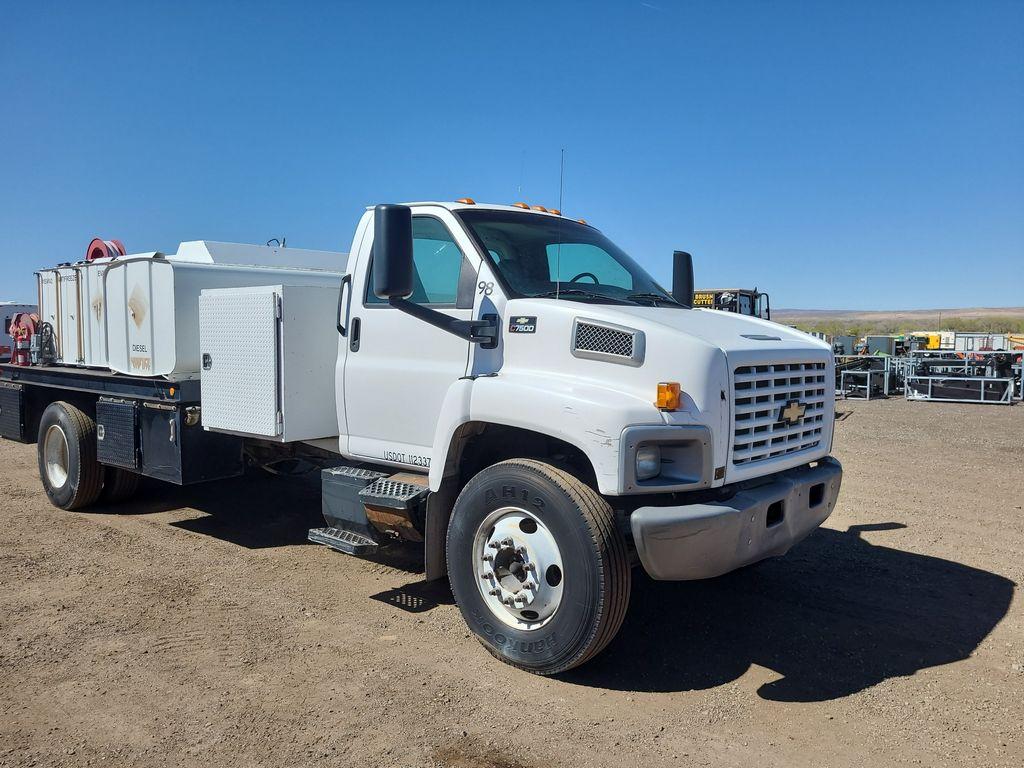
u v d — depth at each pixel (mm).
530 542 4195
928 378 20281
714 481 4059
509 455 4883
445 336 4859
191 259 7426
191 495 8438
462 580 4473
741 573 5984
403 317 5074
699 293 23078
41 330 8352
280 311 5371
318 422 5625
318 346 5602
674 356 4016
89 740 3533
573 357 4301
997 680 4227
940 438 13094
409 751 3461
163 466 6480
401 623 4945
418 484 4895
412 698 3949
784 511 4465
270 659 4391
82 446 7453
